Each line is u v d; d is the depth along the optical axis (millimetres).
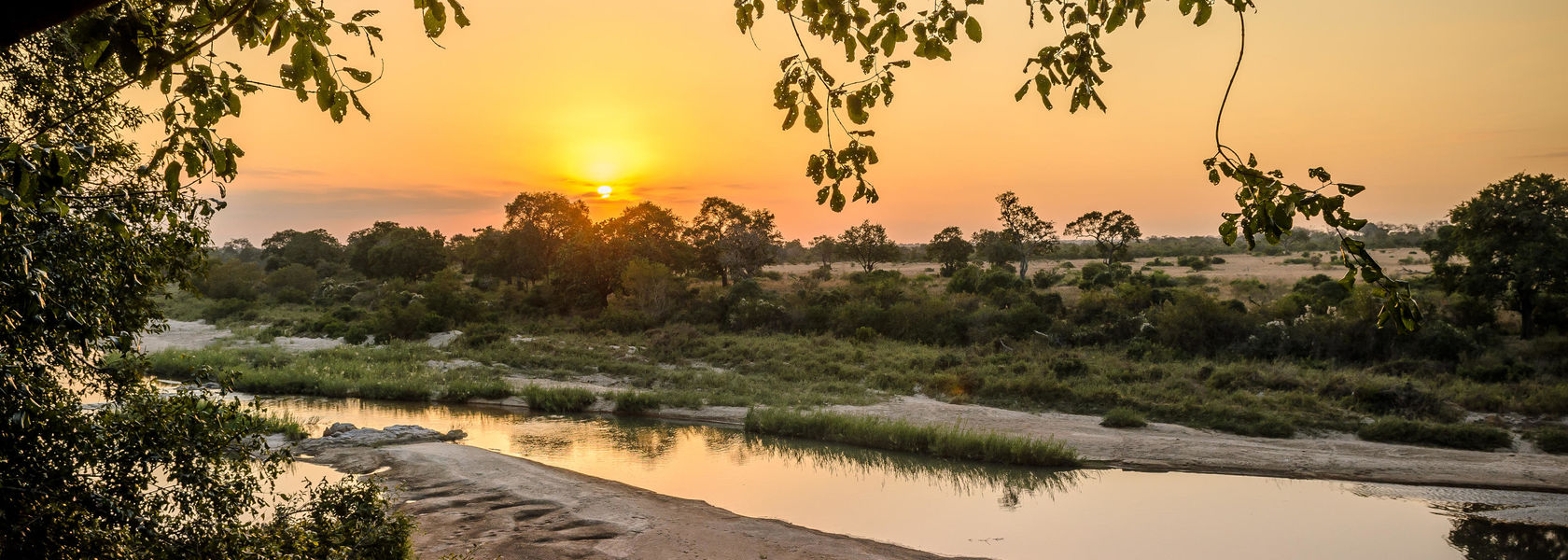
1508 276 31406
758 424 23609
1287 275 65000
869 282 54625
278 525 8945
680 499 16391
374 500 10703
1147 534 14570
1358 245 2338
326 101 2848
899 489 17703
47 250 5402
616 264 52438
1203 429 22844
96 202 6164
